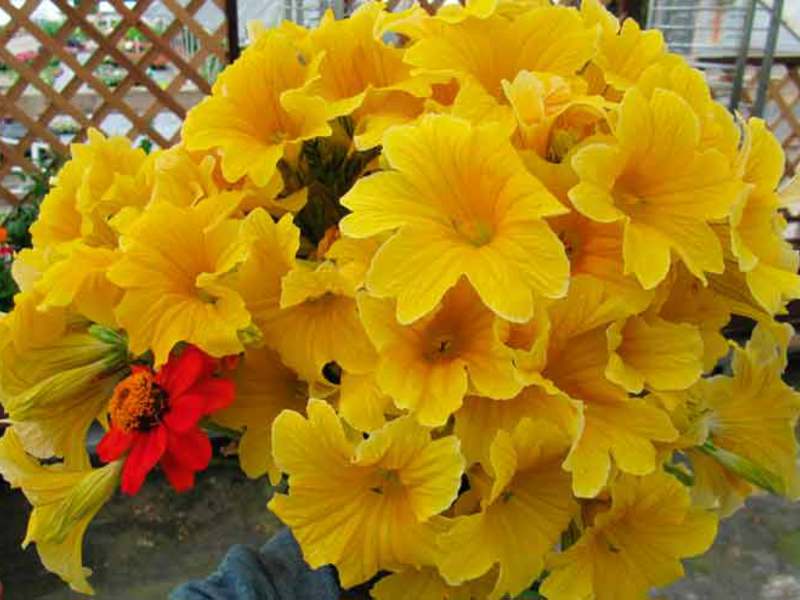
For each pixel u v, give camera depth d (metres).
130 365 0.27
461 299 0.24
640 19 1.53
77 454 0.28
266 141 0.28
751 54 1.71
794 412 0.29
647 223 0.24
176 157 0.28
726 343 0.28
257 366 0.26
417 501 0.24
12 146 1.38
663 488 0.25
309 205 0.28
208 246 0.25
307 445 0.24
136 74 1.43
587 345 0.24
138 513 1.14
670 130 0.24
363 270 0.24
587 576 0.25
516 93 0.25
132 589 1.02
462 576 0.23
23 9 1.33
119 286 0.25
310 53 0.29
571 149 0.25
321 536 0.24
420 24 0.27
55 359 0.26
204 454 0.24
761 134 0.27
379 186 0.23
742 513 1.17
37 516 0.26
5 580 1.01
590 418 0.24
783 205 0.28
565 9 0.27
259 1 1.59
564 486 0.25
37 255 0.30
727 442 0.29
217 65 1.58
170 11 1.41
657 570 0.26
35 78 1.36
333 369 0.27
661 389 0.24
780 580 1.06
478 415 0.24
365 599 0.32
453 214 0.24
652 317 0.25
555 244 0.22
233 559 0.33
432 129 0.23
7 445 0.27
